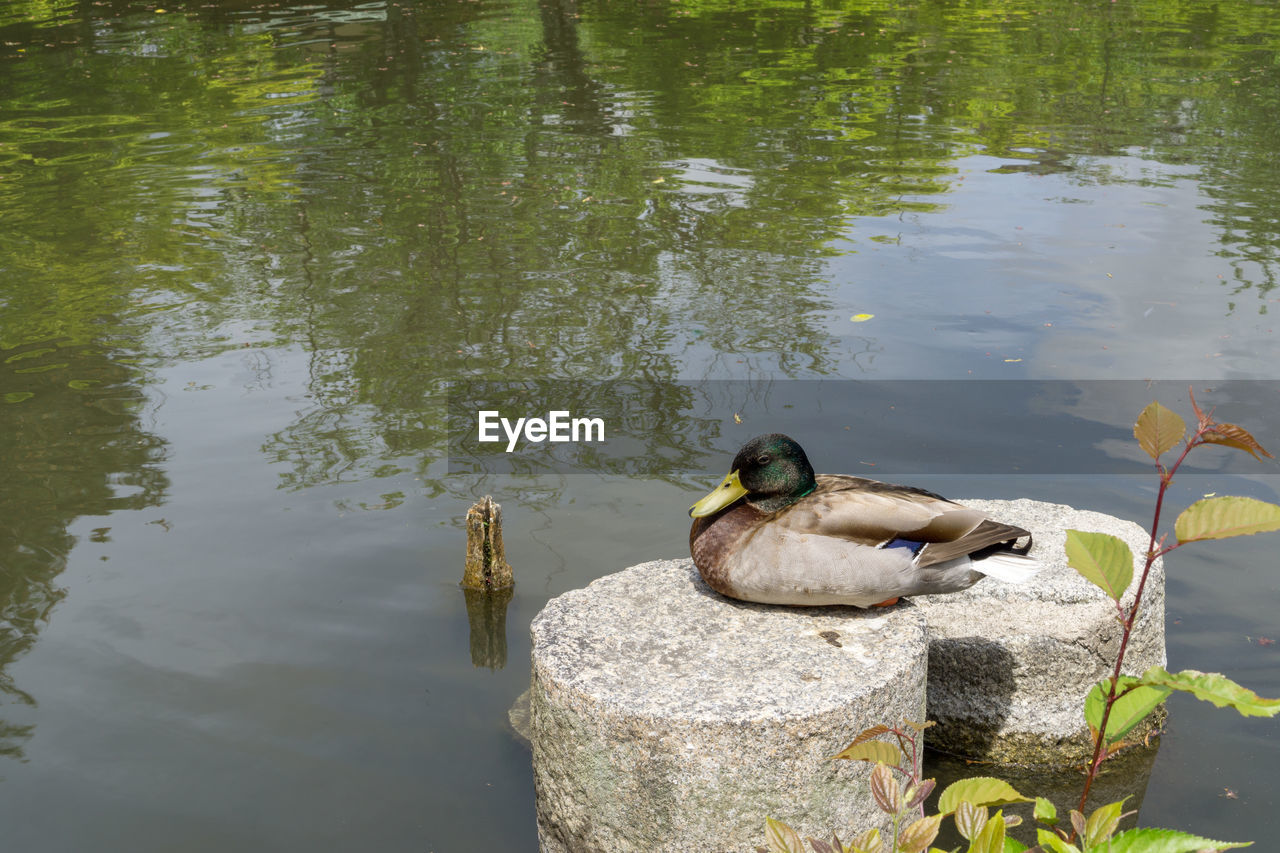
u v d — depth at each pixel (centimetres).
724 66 1777
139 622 438
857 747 179
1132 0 2434
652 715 288
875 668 310
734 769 289
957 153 1269
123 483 561
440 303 834
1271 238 956
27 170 1234
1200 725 389
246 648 421
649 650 323
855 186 1137
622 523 513
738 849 296
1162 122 1413
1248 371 675
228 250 967
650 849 300
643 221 1026
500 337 762
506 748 371
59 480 563
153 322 805
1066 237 965
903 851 172
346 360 729
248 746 368
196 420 637
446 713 387
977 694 384
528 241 976
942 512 321
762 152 1272
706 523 354
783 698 294
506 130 1377
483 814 342
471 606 450
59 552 492
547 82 1659
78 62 1816
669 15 2262
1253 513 158
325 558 486
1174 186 1125
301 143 1334
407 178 1179
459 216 1051
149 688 397
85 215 1073
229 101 1558
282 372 710
